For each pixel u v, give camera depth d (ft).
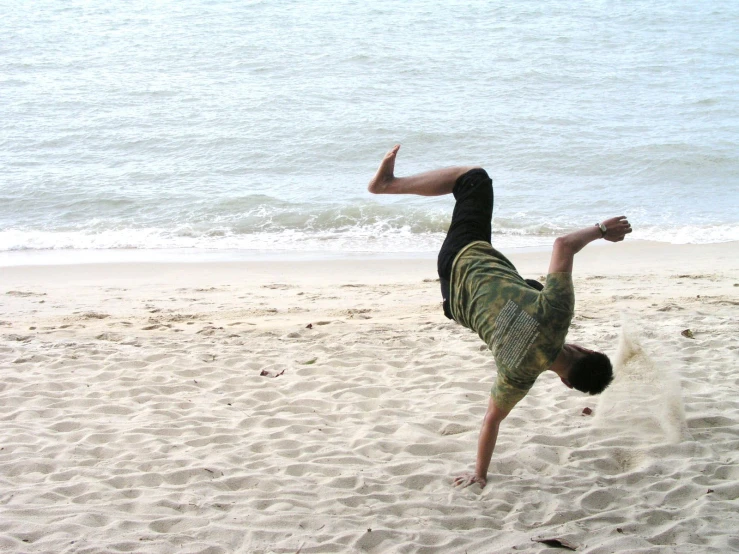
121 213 52.80
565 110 83.35
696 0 154.51
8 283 36.68
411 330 27.09
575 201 55.57
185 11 137.90
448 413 18.99
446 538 12.92
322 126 75.77
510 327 12.91
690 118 80.18
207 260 42.34
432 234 49.01
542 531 13.21
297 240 47.57
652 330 25.86
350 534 12.96
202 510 13.96
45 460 16.06
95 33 121.49
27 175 61.36
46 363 22.82
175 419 18.66
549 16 138.51
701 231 47.85
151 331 27.22
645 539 12.85
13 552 12.23
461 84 94.38
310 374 22.08
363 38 117.60
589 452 16.58
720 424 18.11
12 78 95.35
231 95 88.02
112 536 12.87
